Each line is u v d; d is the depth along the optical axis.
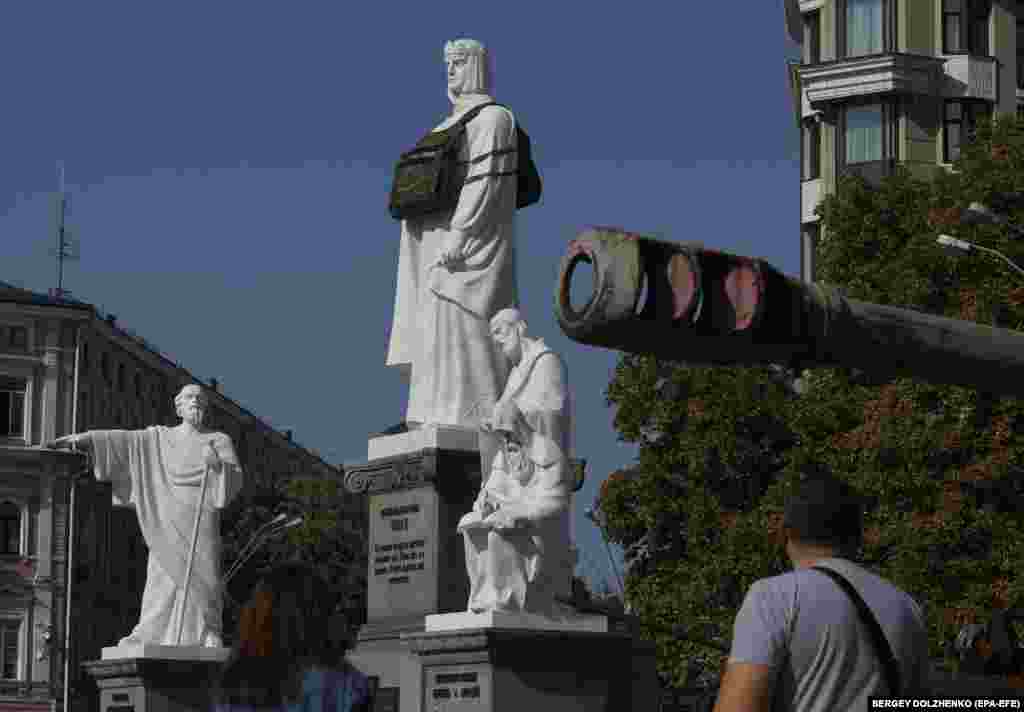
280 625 9.36
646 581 53.81
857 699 8.58
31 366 99.88
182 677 28.27
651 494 54.22
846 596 8.63
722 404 52.38
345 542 86.94
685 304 8.59
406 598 26.05
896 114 68.38
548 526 22.70
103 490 104.94
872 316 9.62
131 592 111.12
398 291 27.70
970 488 43.66
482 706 22.28
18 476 98.50
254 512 88.62
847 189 52.16
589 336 8.63
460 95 27.34
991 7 69.44
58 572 98.56
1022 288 45.75
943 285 48.06
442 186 26.58
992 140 48.81
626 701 23.31
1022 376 10.11
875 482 44.84
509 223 26.72
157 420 117.31
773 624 8.58
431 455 25.66
